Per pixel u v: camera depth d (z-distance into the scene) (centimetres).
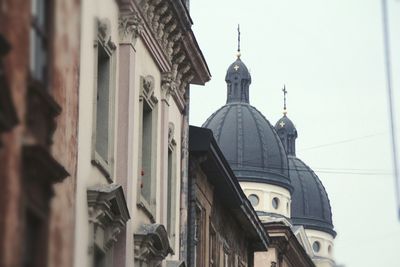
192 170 4619
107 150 3362
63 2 2530
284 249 7600
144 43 3672
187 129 4422
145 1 3578
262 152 10588
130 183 3469
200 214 4866
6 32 2106
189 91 4434
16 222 2083
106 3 3353
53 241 2375
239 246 5884
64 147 2812
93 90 3200
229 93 11181
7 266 2027
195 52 4203
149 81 3716
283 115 12838
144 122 3806
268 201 10469
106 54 3372
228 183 5100
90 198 3116
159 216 3859
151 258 3666
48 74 2408
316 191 12400
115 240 3319
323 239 12300
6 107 2036
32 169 2216
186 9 3950
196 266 4788
